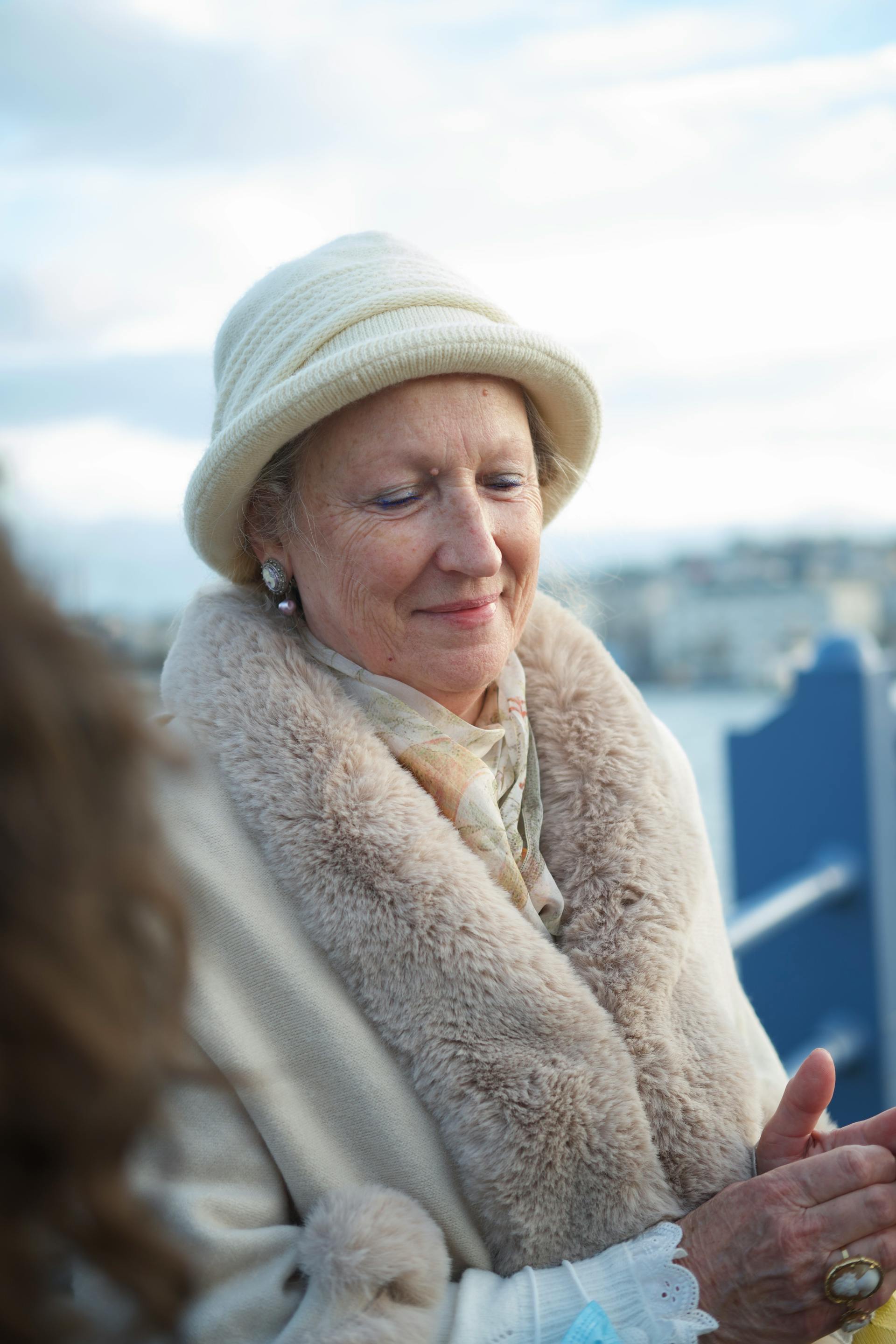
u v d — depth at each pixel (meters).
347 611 1.29
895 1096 2.96
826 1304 1.12
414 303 1.26
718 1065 1.29
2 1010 0.49
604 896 1.32
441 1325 1.05
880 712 2.95
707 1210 1.17
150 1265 0.54
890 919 2.95
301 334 1.25
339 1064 1.13
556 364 1.30
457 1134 1.13
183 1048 0.59
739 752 3.14
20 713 0.51
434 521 1.26
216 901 1.14
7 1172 0.50
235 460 1.25
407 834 1.17
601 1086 1.15
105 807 0.54
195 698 1.23
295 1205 1.13
